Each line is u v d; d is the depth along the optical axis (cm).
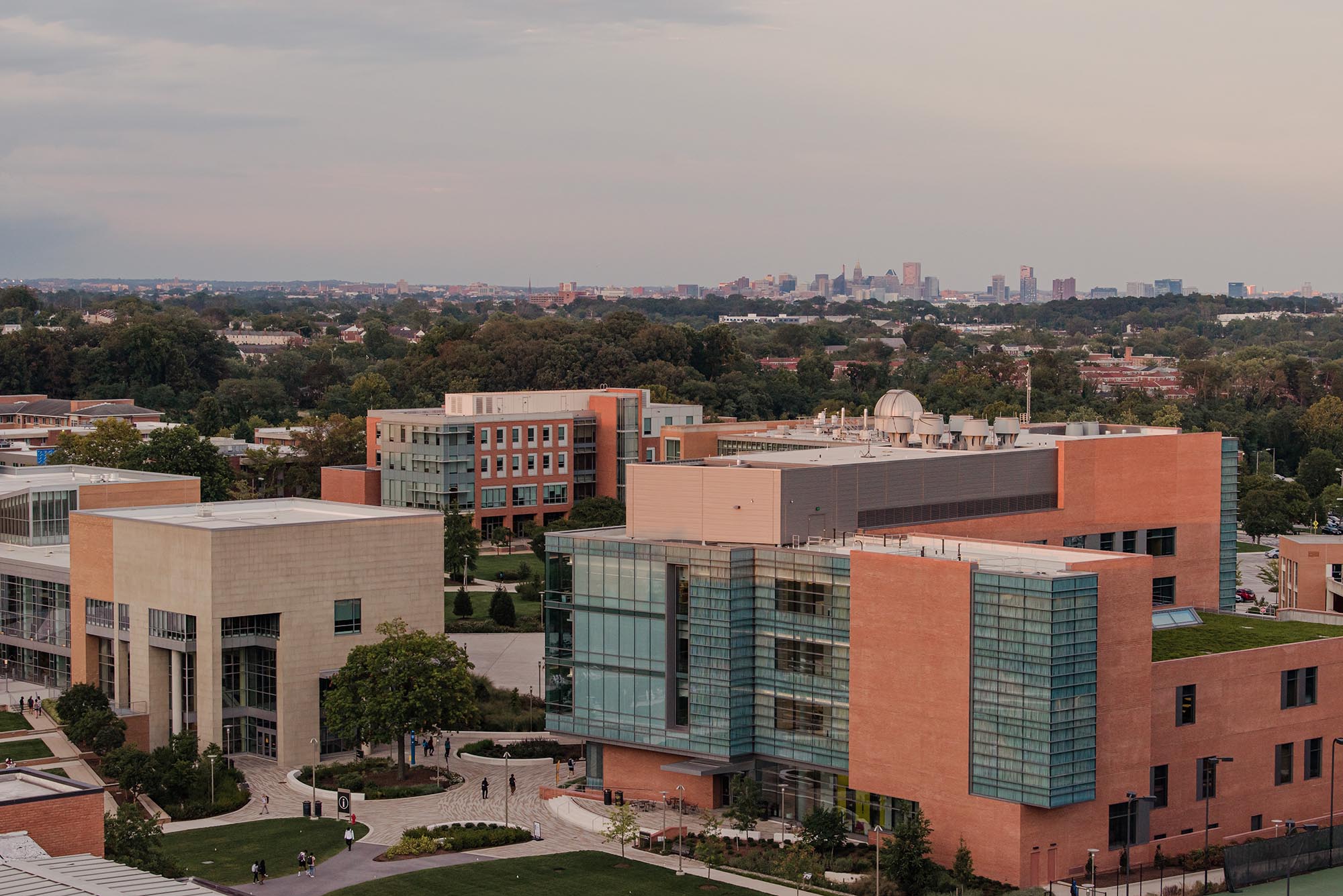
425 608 17888
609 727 14988
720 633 14212
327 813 15038
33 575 19088
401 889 12638
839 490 15050
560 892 12538
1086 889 12569
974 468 16375
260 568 16712
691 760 14662
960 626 12825
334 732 16650
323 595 17088
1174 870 13338
